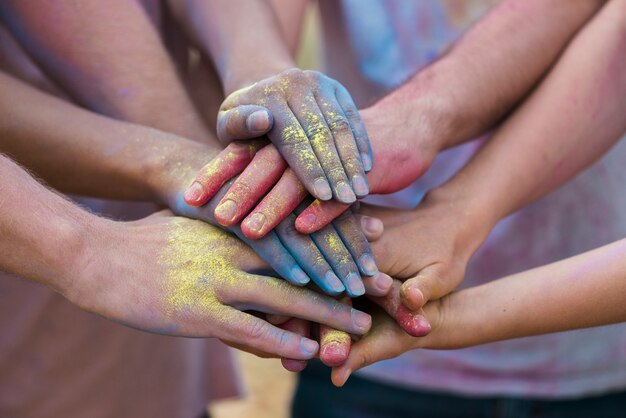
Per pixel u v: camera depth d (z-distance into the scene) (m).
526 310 1.53
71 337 1.85
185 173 1.59
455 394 2.00
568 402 1.97
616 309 1.51
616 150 1.92
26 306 1.80
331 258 1.43
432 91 1.70
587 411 1.98
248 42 1.73
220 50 1.76
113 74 1.74
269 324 1.42
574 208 1.93
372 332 1.51
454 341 1.55
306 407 2.14
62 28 1.73
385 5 1.98
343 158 1.44
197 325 1.43
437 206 1.63
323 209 1.43
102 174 1.63
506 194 1.67
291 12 1.96
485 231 1.65
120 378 1.91
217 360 2.14
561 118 1.71
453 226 1.61
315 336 1.51
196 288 1.44
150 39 1.79
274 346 1.41
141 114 1.73
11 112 1.62
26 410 1.85
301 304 1.44
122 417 1.93
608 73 1.74
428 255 1.56
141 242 1.47
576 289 1.52
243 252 1.48
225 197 1.45
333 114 1.47
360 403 2.07
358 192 1.41
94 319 1.86
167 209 1.62
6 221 1.38
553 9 1.80
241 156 1.50
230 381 2.16
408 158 1.61
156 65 1.77
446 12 1.95
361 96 2.08
